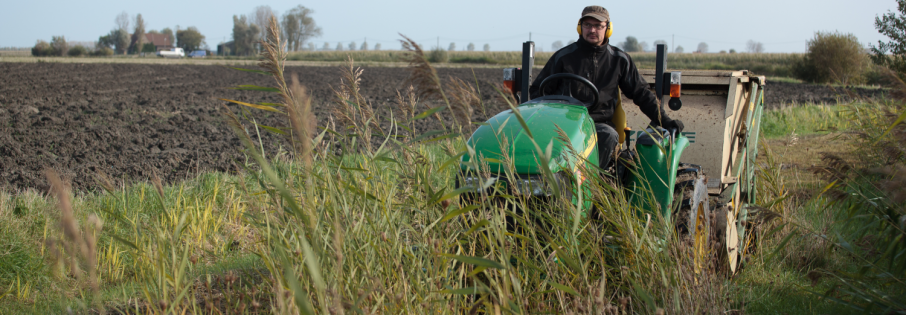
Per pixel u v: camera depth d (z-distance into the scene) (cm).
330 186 250
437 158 682
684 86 510
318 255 245
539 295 285
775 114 1446
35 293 446
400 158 327
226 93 2239
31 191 686
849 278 346
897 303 286
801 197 603
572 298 288
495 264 215
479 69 4294
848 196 338
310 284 255
